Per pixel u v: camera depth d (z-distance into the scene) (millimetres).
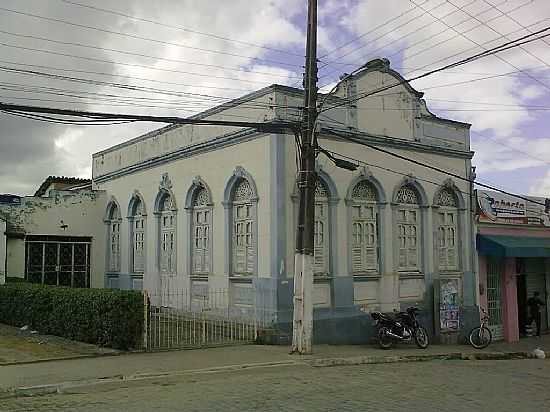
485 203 21391
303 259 13938
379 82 18266
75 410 8383
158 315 15320
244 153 16922
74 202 24062
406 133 18922
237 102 17172
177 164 20062
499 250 20188
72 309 14781
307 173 13953
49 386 9859
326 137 16812
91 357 12672
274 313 15367
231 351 13867
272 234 15680
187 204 19328
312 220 14008
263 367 12328
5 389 9586
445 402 9258
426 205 19250
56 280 23469
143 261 21875
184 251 19375
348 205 17156
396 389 10203
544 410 9008
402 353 15359
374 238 17938
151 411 8250
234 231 17344
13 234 22391
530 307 22781
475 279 20500
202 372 11500
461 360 15750
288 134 15852
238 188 17359
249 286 16438
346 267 16953
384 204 18094
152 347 13914
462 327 19719
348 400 9109
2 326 17312
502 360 16484
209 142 18250
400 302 18281
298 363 12805
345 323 16766
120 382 10531
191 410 8312
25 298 16828
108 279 24156
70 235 23828
